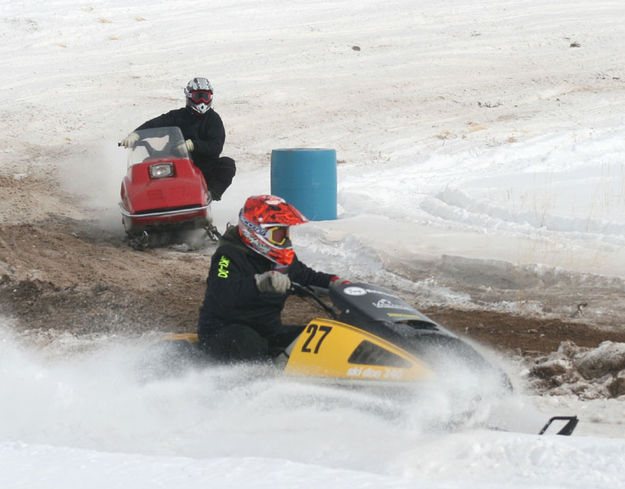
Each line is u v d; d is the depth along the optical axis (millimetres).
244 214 11992
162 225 26484
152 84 61250
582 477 7676
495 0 82625
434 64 63062
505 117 49531
